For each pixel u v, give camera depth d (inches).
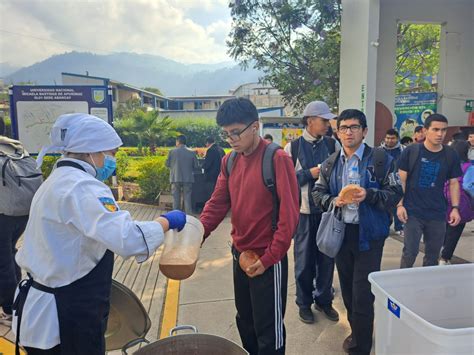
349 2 293.6
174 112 1768.0
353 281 106.0
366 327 103.3
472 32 325.7
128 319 74.4
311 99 585.6
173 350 69.7
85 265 61.4
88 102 317.4
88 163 64.5
